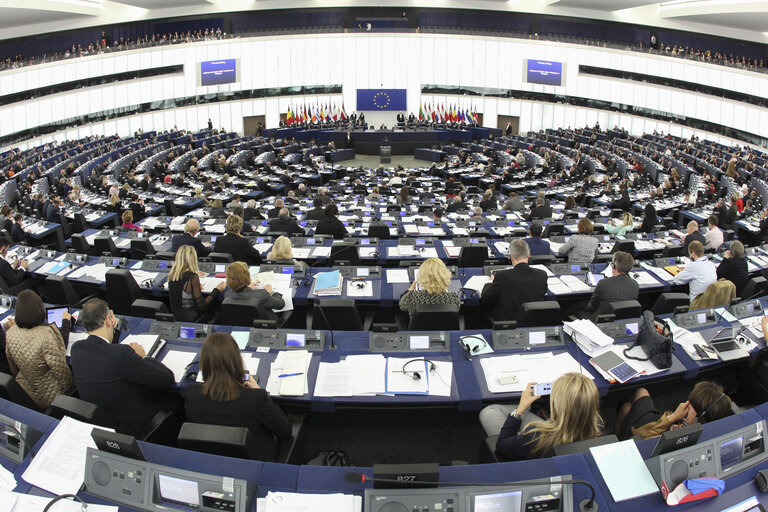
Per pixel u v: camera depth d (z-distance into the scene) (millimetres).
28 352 4062
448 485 2596
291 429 3637
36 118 27328
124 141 28344
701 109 29094
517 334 4641
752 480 2760
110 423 3742
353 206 12914
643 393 4215
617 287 5438
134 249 8469
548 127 34375
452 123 32000
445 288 4832
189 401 3393
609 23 34438
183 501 2691
